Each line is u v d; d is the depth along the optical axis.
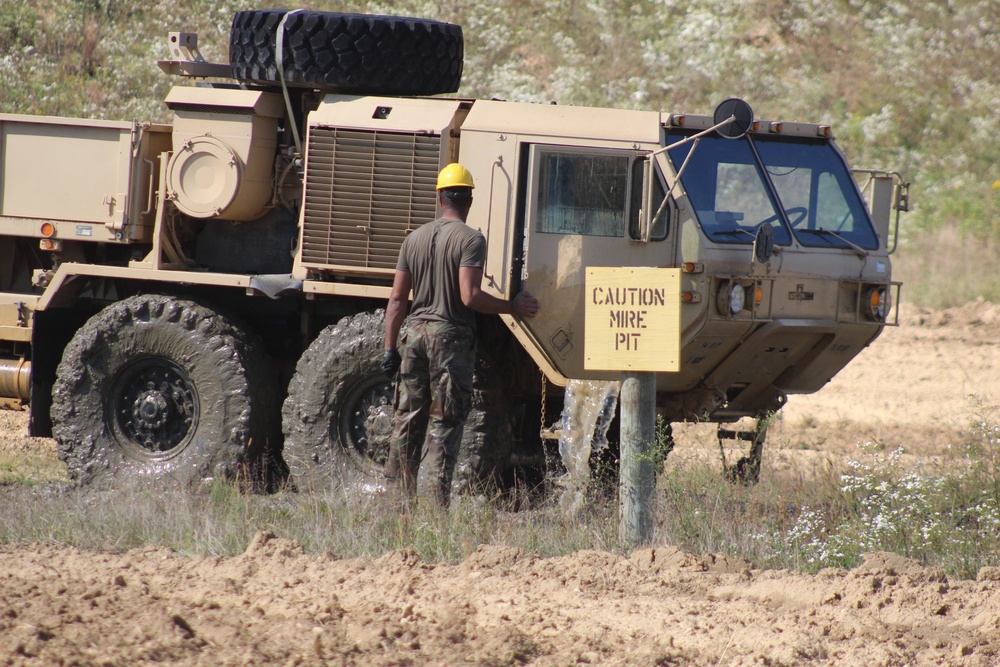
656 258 27.23
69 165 31.33
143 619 17.86
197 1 90.06
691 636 18.67
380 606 19.56
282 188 31.02
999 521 24.39
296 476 29.30
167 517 25.61
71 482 31.20
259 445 30.20
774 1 101.50
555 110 28.09
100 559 22.52
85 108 75.88
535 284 27.70
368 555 23.33
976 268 73.25
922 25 104.19
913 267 73.56
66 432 30.67
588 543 24.48
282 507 26.94
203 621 18.19
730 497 27.19
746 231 27.83
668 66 91.50
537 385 30.25
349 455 29.28
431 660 17.11
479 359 28.64
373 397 29.28
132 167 30.80
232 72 31.02
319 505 26.38
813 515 25.33
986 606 19.97
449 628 18.56
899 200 30.55
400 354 26.55
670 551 22.91
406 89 30.72
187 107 30.27
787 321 27.86
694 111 85.94
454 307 25.84
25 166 31.62
